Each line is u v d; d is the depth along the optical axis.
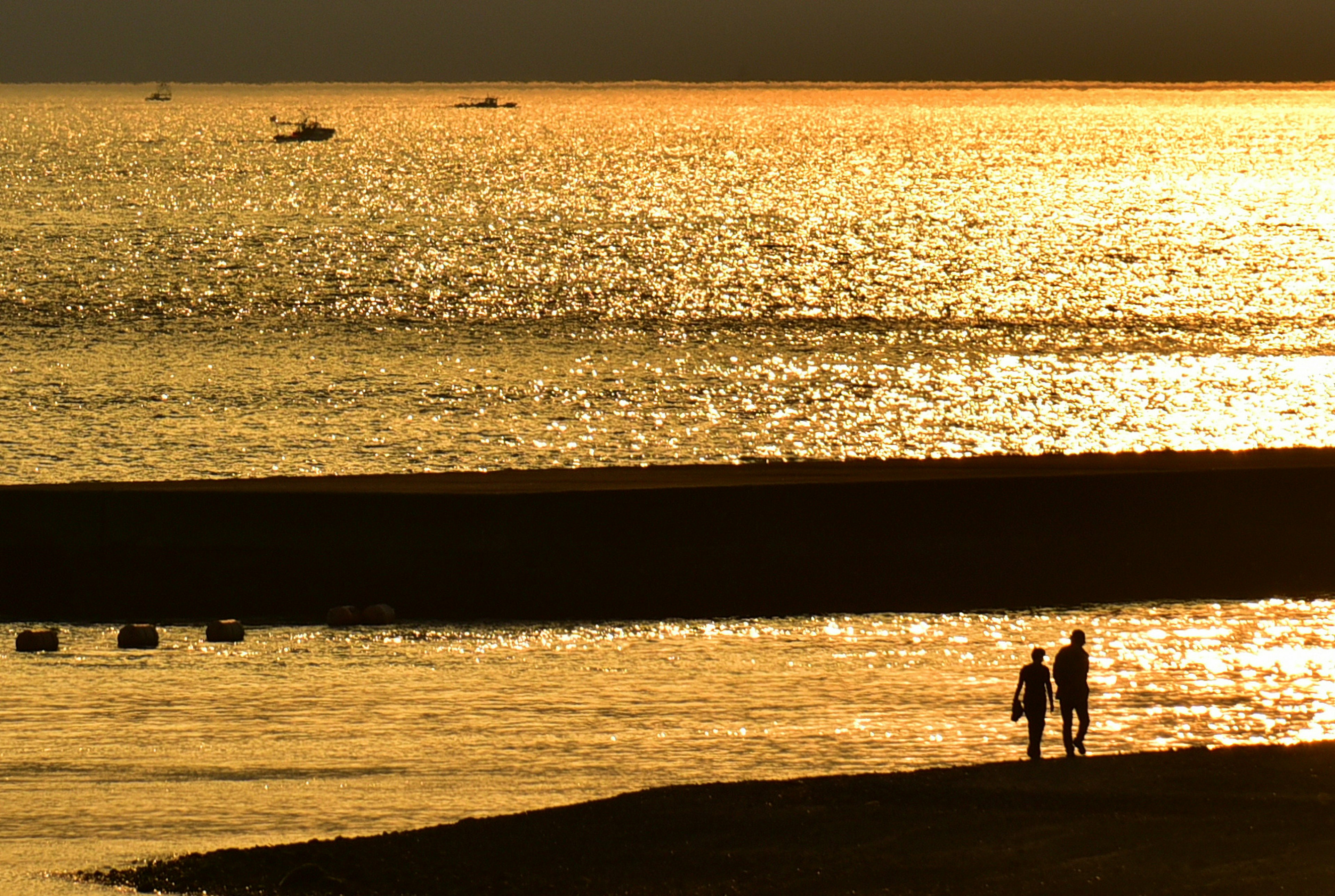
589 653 67.38
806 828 36.69
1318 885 31.36
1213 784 40.19
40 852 35.97
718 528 77.69
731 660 65.62
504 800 42.72
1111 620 72.88
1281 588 78.56
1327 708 56.31
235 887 32.62
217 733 52.38
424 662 65.56
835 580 77.56
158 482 83.00
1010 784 40.44
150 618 75.19
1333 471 80.69
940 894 31.73
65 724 53.75
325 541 76.94
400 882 33.25
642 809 38.59
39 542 76.88
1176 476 80.25
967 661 65.12
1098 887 31.64
